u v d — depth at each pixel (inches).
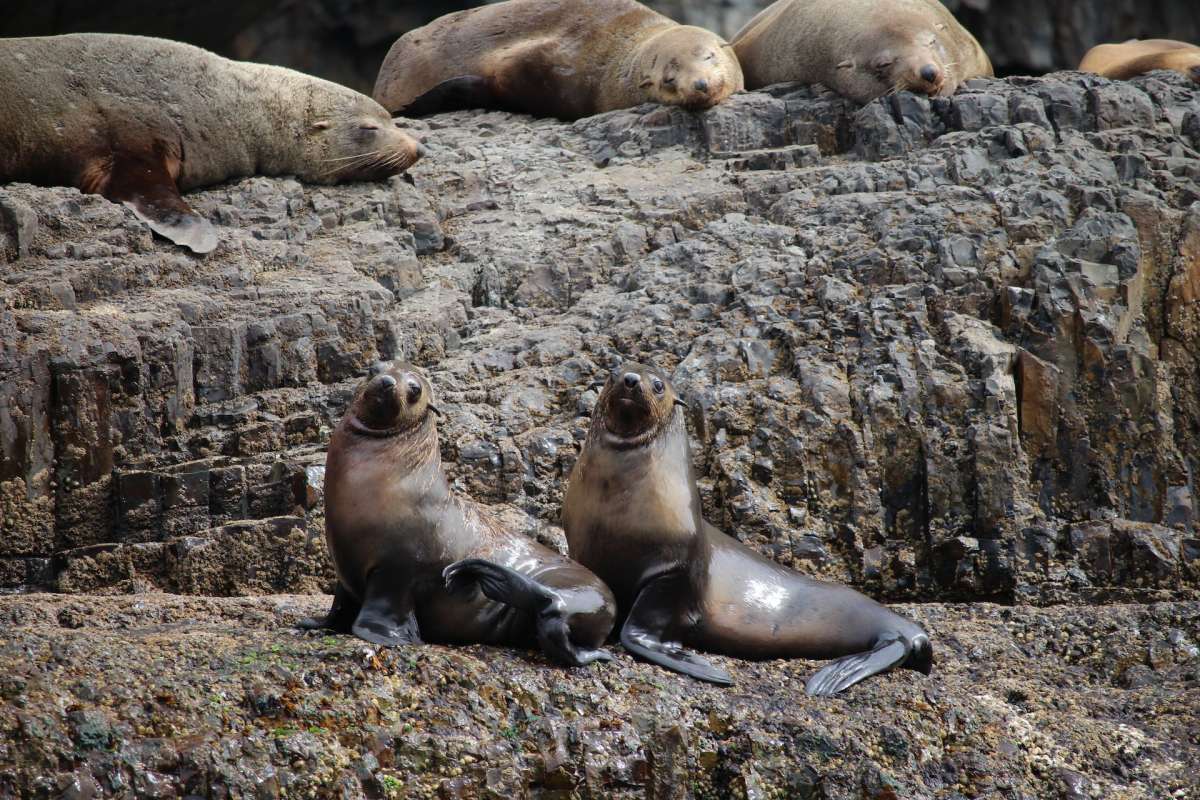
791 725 899.4
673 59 2082.9
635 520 978.7
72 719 766.5
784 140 2010.3
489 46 2354.8
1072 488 1432.1
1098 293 1504.7
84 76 1812.3
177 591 1250.0
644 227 1758.1
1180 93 1955.0
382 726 823.1
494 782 826.2
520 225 1798.7
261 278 1573.6
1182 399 1530.5
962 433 1386.6
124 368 1357.0
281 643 885.2
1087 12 3747.5
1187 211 1608.0
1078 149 1776.6
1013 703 1021.2
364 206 1835.6
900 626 1020.5
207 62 1891.0
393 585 916.6
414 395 930.1
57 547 1315.2
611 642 987.9
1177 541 1359.5
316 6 3693.4
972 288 1520.7
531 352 1526.8
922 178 1755.7
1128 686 1091.3
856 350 1457.9
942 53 2044.8
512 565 942.4
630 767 857.5
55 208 1562.5
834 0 2150.6
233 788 770.8
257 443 1381.6
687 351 1508.4
